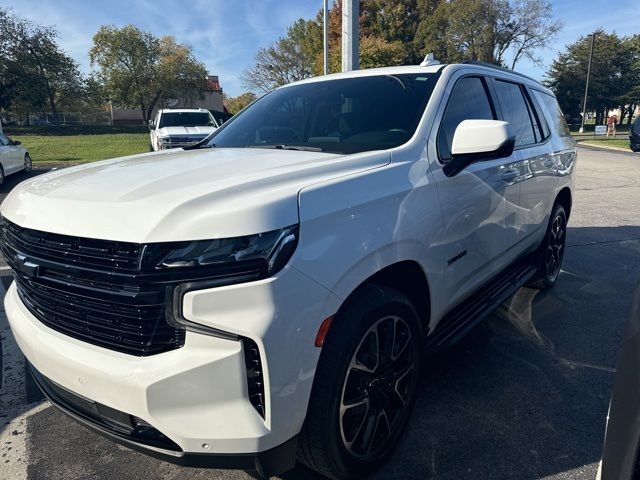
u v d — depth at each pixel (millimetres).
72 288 1878
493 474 2346
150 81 53781
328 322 1876
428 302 2578
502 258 3498
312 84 3545
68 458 2506
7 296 2455
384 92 3045
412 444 2559
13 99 43844
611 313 4285
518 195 3555
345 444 2082
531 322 4098
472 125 2531
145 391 1727
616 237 6969
